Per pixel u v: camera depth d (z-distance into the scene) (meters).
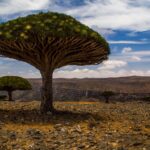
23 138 11.71
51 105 18.08
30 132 12.58
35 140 11.41
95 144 10.71
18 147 10.49
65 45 16.75
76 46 17.05
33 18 16.66
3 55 18.36
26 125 14.50
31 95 47.34
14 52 17.47
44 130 13.44
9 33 16.08
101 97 45.56
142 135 12.21
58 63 18.06
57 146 10.52
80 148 10.26
